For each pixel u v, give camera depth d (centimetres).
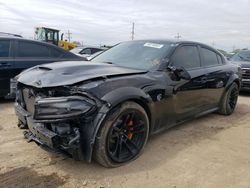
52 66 363
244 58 972
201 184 311
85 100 294
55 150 312
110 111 308
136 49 452
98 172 323
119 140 331
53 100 290
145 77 367
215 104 554
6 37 632
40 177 307
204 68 495
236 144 436
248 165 363
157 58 415
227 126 528
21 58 636
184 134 467
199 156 383
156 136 448
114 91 313
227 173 339
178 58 439
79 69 345
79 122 296
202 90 481
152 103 365
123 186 299
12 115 530
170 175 327
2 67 605
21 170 320
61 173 318
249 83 872
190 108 458
